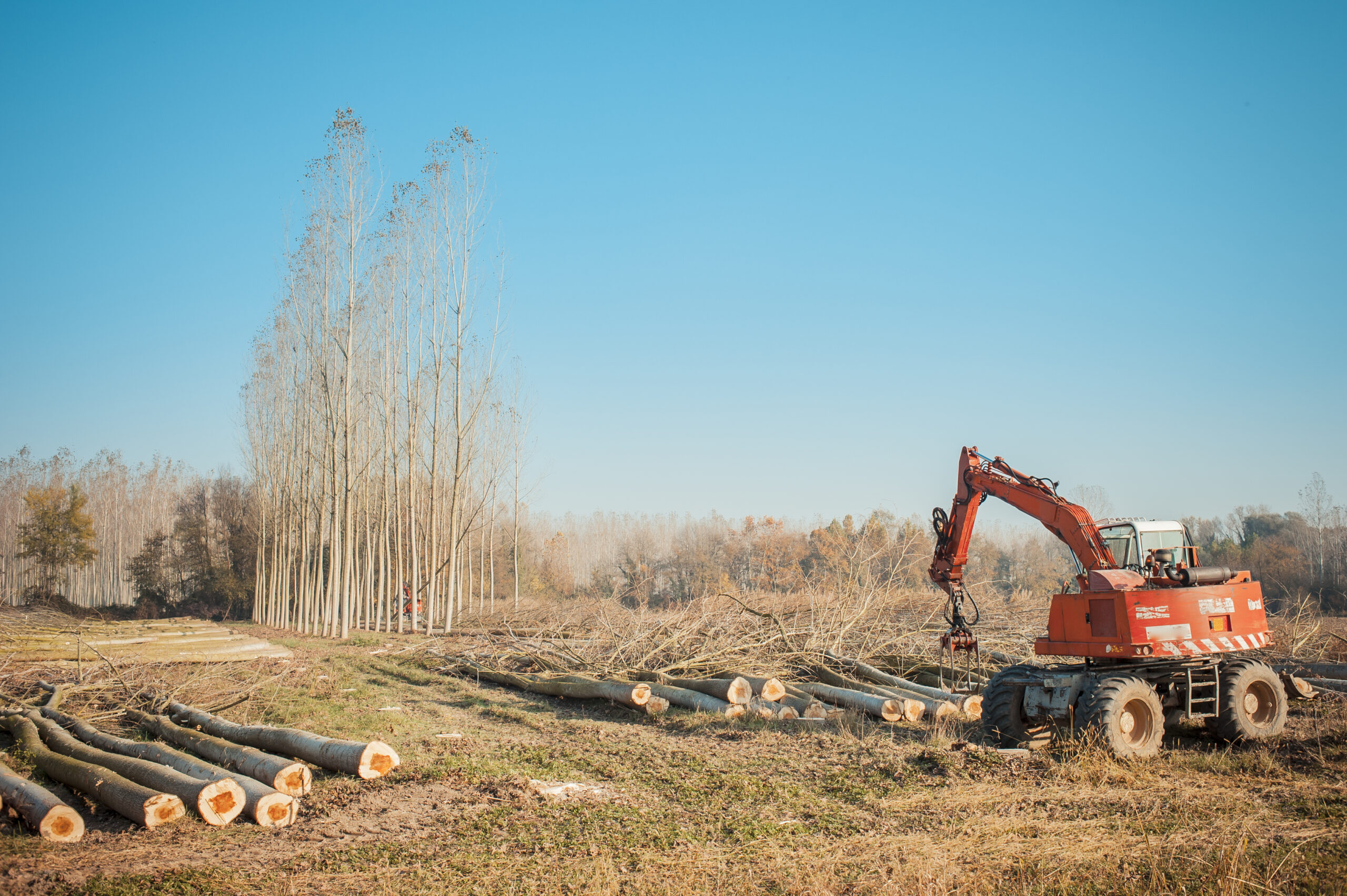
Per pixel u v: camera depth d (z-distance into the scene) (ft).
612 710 41.24
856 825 21.65
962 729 33.35
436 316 95.81
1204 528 186.39
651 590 170.60
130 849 20.17
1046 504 32.35
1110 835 20.08
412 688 49.21
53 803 20.86
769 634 48.73
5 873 18.31
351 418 98.53
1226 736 30.01
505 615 87.51
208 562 165.07
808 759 29.09
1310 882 16.61
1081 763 26.02
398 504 97.50
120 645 58.08
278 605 116.26
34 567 169.78
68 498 195.21
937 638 51.26
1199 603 29.50
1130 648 28.60
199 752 28.12
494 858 19.58
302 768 24.48
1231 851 18.54
